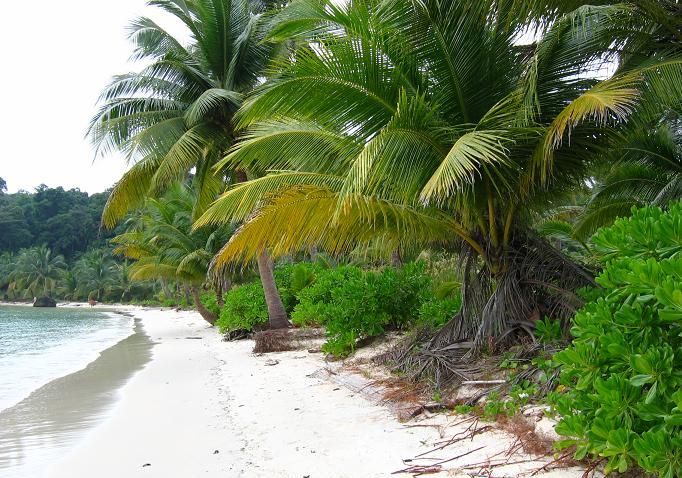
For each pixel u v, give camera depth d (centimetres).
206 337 2019
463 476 374
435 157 564
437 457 423
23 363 1534
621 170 1012
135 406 808
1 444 638
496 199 632
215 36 1398
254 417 647
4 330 3114
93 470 508
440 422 514
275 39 602
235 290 1775
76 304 7462
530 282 642
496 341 626
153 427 659
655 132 956
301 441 523
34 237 9362
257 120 665
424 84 611
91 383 1096
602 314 310
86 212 9625
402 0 544
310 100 575
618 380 284
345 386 745
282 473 441
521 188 593
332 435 529
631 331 293
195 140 1316
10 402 933
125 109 1395
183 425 651
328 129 621
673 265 259
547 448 384
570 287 631
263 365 1074
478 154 446
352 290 965
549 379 492
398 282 969
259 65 1434
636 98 493
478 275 692
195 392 869
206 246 2152
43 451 598
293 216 600
